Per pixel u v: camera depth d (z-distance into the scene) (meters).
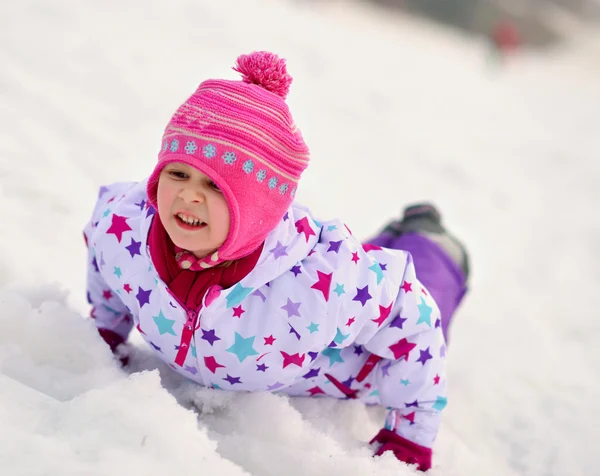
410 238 2.17
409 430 1.48
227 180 1.20
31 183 2.54
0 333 1.33
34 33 4.71
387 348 1.46
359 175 4.41
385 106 6.95
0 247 1.91
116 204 1.46
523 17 23.95
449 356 2.29
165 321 1.36
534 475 1.71
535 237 4.20
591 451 1.86
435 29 19.67
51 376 1.30
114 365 1.41
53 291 1.59
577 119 10.01
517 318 2.79
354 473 1.27
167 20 6.83
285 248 1.33
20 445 0.98
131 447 1.03
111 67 4.62
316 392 1.58
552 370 2.35
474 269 3.37
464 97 9.23
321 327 1.34
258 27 8.48
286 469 1.25
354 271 1.37
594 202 5.41
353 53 9.43
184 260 1.30
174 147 1.22
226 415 1.42
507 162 6.20
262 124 1.23
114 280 1.41
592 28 27.28
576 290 3.32
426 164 5.27
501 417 1.96
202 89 1.27
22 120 3.20
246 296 1.33
